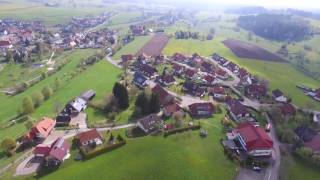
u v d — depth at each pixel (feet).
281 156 392.68
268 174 356.38
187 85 591.37
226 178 342.23
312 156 384.06
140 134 436.76
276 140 430.20
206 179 336.29
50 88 588.91
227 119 471.21
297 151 395.75
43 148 389.60
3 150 407.03
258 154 386.93
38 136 426.92
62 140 404.57
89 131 417.08
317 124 487.61
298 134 440.86
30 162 380.78
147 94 505.66
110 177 337.31
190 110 494.59
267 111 508.53
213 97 567.18
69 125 462.60
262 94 584.40
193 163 358.23
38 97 536.01
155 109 488.44
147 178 334.44
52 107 526.57
